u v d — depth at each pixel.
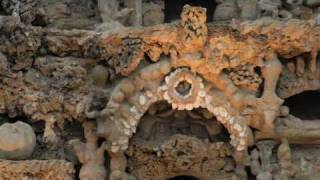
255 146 10.85
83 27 11.19
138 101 10.36
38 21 11.23
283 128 10.72
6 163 9.45
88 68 10.69
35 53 10.53
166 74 10.40
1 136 9.60
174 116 10.93
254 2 11.32
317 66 10.91
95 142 10.34
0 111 10.27
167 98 10.38
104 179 10.27
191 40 10.09
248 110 10.53
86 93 10.45
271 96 10.56
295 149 11.09
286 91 10.89
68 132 10.57
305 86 10.90
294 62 10.95
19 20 10.55
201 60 10.24
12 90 10.27
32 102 10.23
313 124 10.84
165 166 10.79
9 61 10.38
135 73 10.40
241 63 10.51
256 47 10.50
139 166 10.76
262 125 10.59
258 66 10.62
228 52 10.38
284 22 10.52
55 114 10.36
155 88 10.38
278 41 10.52
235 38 10.38
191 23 10.07
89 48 10.57
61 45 10.61
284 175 10.67
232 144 10.55
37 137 10.30
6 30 10.29
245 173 10.76
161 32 10.20
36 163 9.63
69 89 10.45
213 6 12.14
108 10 11.07
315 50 10.70
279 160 10.77
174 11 12.27
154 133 10.95
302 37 10.55
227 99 10.47
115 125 10.24
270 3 11.44
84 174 10.12
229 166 10.86
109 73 10.60
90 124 10.35
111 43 10.43
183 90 10.45
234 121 10.47
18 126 9.81
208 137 11.02
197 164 10.81
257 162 10.74
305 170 10.85
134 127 10.34
